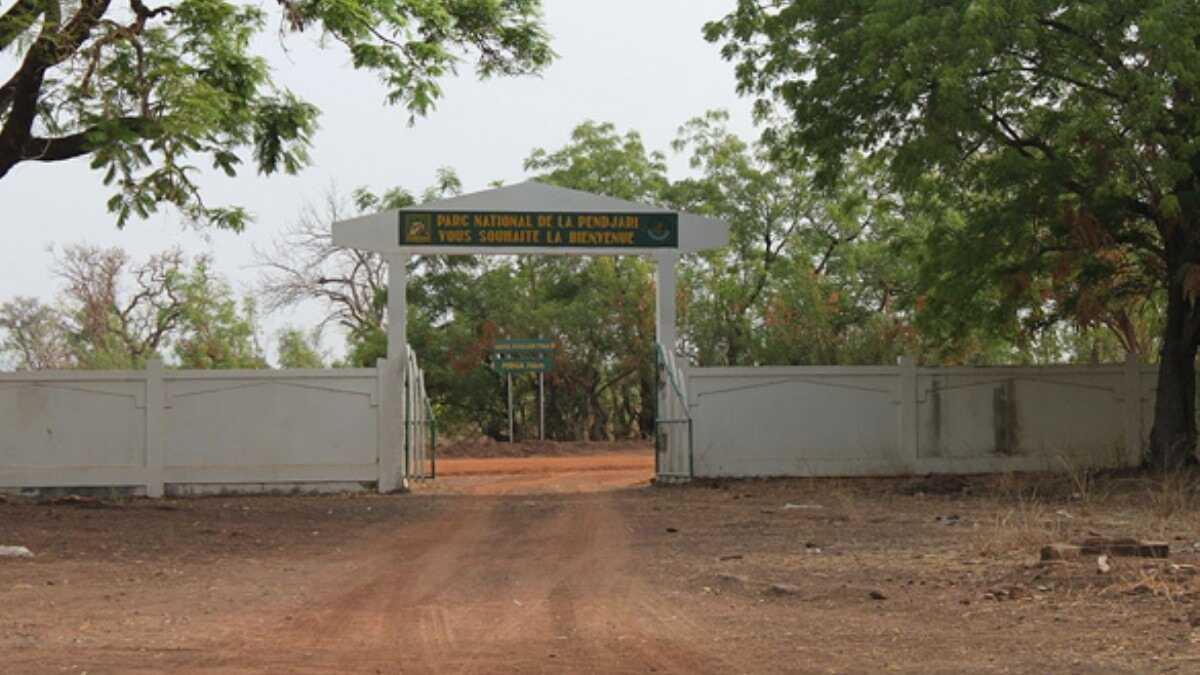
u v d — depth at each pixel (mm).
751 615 10141
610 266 47875
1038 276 23469
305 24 20312
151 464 22844
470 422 50125
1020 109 21953
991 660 8242
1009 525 15258
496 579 12602
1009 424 24609
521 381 47812
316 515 19484
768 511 18703
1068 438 24688
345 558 14516
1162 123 19625
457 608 10773
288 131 22312
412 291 49000
